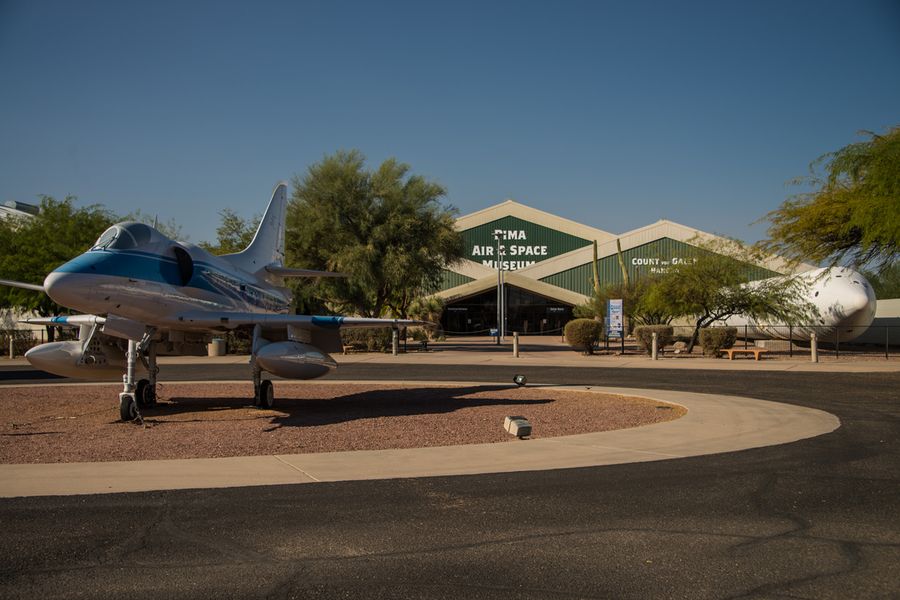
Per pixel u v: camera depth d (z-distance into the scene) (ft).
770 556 16.17
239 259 56.70
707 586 14.35
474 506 20.58
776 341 129.49
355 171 128.47
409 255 122.72
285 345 43.45
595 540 17.39
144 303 41.19
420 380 66.80
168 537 17.62
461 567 15.51
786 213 75.20
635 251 189.26
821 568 15.38
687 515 19.58
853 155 59.31
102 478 24.26
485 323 207.31
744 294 104.01
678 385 59.31
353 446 31.04
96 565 15.61
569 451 29.27
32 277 117.08
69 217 125.59
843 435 32.91
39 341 117.80
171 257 44.37
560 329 207.31
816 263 75.46
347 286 126.41
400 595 13.93
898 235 57.77
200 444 31.55
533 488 22.80
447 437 33.47
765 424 36.37
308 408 46.11
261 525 18.66
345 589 14.25
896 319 119.03
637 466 26.16
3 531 18.11
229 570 15.31
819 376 66.90
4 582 14.60
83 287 38.29
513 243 213.66
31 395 54.54
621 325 108.78
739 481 23.65
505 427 35.32
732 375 68.95
